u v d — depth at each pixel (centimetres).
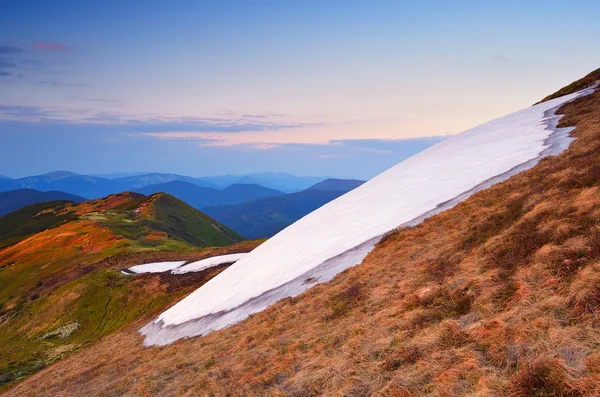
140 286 7038
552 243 1183
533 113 5181
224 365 1589
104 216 13512
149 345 3259
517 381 698
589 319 780
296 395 1051
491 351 827
